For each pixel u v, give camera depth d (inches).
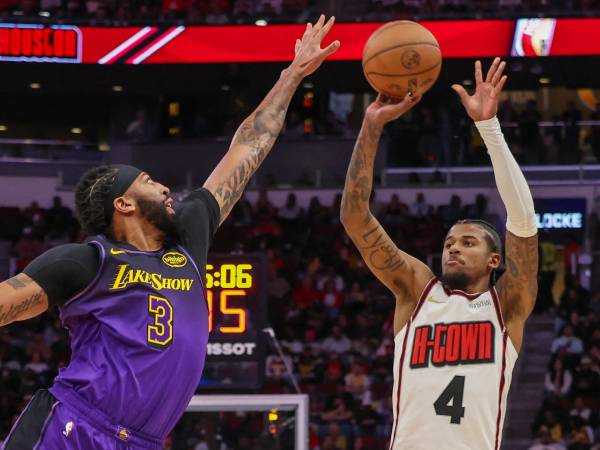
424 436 195.8
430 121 1033.5
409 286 209.0
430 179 999.0
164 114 1094.4
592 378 746.8
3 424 745.6
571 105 1011.3
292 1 978.1
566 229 971.3
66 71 976.9
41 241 971.9
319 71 973.2
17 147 1061.1
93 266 143.3
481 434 194.2
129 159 1055.0
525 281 200.7
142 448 141.6
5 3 974.4
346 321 821.9
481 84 197.8
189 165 1036.5
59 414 139.3
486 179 991.0
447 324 200.1
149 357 141.2
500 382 196.1
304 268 903.1
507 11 921.5
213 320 472.7
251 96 1056.2
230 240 932.0
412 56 190.9
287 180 1035.3
